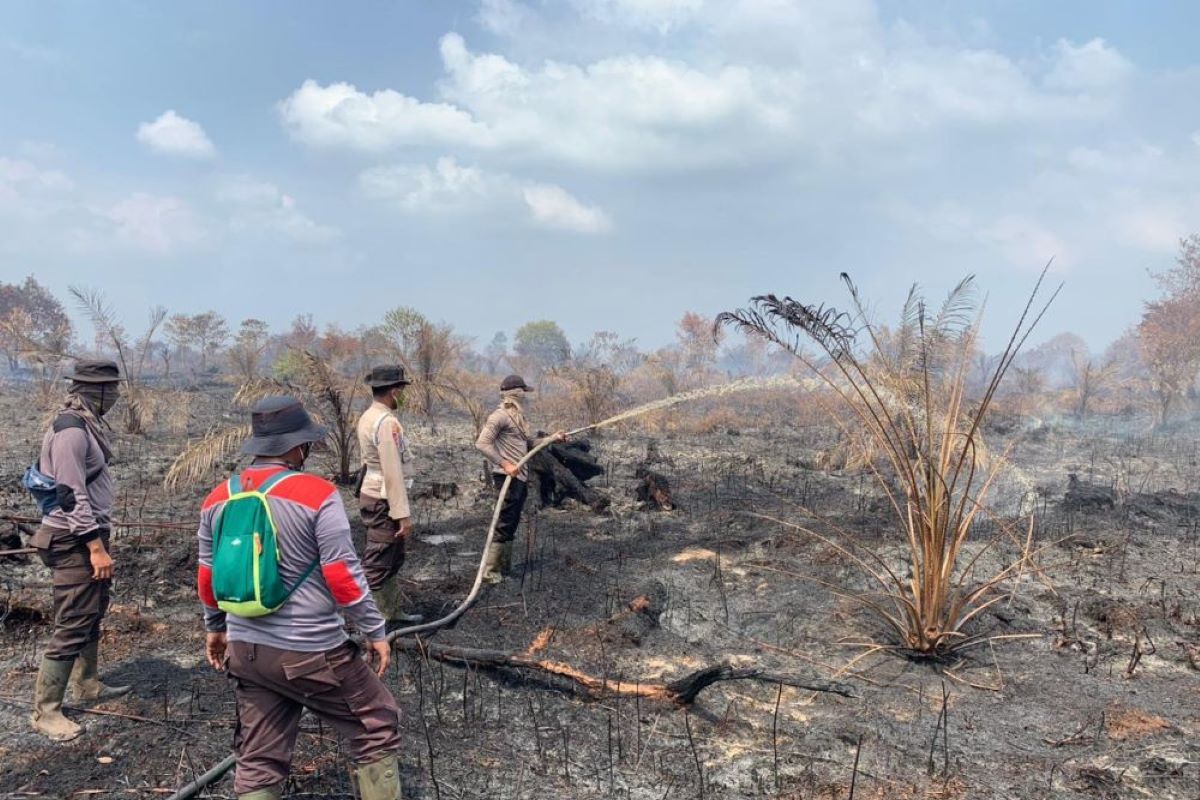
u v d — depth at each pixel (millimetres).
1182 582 6906
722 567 7246
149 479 10719
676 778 3705
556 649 5215
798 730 4234
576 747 3971
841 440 13258
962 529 5207
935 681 4895
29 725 3986
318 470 10844
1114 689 4770
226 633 3006
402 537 5293
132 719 4066
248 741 2818
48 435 3889
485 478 10508
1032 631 5719
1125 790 3637
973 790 3639
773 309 5266
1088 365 21594
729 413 19625
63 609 3871
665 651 5305
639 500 9930
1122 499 10141
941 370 5629
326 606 2785
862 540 8094
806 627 5766
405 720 4180
